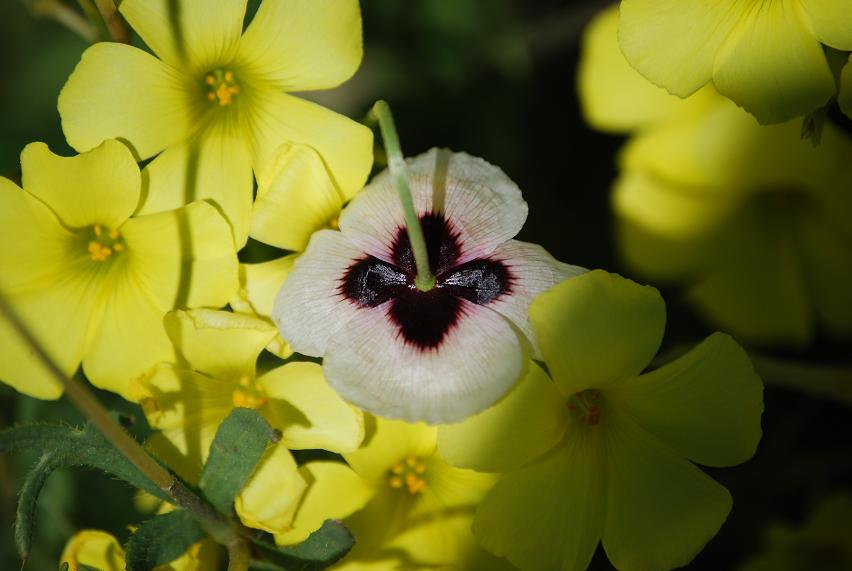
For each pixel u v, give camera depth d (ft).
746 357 0.82
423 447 0.84
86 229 0.86
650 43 0.83
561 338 0.80
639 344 0.81
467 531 0.84
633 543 0.82
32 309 0.85
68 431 0.80
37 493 0.79
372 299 0.81
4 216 0.84
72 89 0.84
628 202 0.96
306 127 0.85
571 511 0.82
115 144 0.84
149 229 0.83
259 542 0.81
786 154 0.94
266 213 0.84
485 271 0.82
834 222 0.97
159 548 0.80
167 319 0.82
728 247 0.97
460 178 0.83
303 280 0.82
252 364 0.83
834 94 0.83
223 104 0.86
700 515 0.82
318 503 0.83
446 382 0.80
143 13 0.85
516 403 0.81
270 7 0.85
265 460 0.82
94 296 0.86
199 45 0.86
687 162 0.95
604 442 0.84
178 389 0.83
